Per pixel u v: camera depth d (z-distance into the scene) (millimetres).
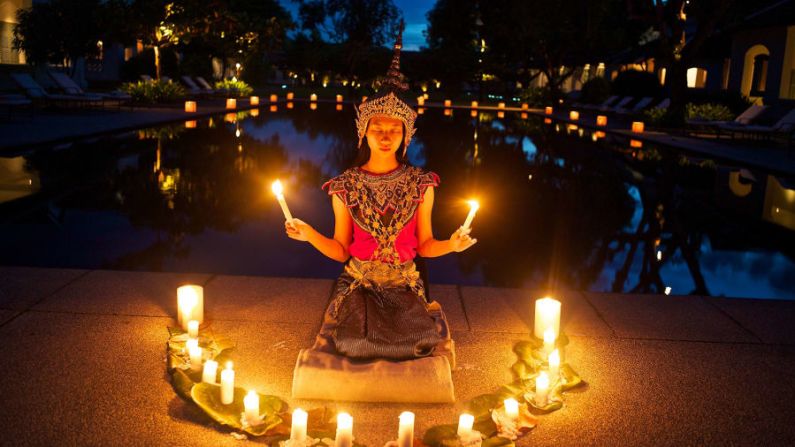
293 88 59500
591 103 34656
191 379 3311
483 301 4652
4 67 23328
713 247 6910
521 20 36781
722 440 2941
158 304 4359
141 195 8609
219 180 9953
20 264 5516
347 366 3219
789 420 3121
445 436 2881
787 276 5949
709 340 4039
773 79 23031
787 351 3900
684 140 17750
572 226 7723
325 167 11727
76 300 4375
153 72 33375
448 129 21453
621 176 11586
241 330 3996
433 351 3457
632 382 3471
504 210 8547
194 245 6383
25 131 14273
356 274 3572
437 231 7367
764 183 11031
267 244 6516
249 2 43062
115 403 3094
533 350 3783
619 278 5797
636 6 21812
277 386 3336
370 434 2934
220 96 36688
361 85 50125
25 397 3115
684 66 21281
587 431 2990
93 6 22125
